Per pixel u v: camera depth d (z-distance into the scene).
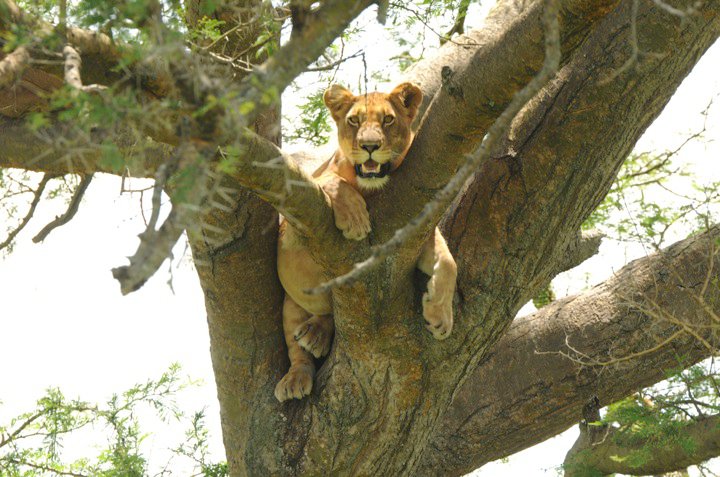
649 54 9.22
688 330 10.34
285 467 10.08
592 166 9.71
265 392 10.61
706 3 9.36
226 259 9.91
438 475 12.70
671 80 9.78
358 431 9.85
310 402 10.16
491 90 7.79
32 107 9.41
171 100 5.35
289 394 10.26
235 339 10.62
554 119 9.61
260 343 10.67
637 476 12.67
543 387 12.34
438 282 9.38
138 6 4.95
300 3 5.51
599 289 12.49
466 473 13.02
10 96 9.36
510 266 9.88
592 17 7.32
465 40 10.40
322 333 10.64
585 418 12.39
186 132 5.09
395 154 9.57
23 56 5.80
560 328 12.34
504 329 10.27
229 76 8.12
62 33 6.16
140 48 5.29
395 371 9.62
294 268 10.03
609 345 12.06
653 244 11.09
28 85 8.69
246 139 7.02
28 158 9.58
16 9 6.05
